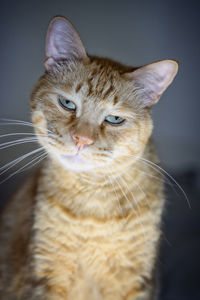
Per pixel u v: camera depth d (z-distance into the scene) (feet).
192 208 1.97
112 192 1.22
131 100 1.22
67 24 1.21
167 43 2.23
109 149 1.17
